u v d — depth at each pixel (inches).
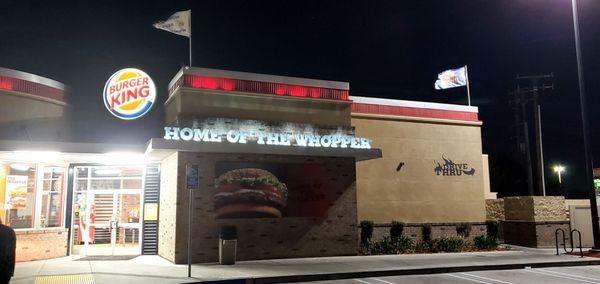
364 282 526.3
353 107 876.6
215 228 645.3
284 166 700.0
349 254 723.4
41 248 653.3
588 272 606.2
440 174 924.0
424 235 876.6
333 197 723.4
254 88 701.3
